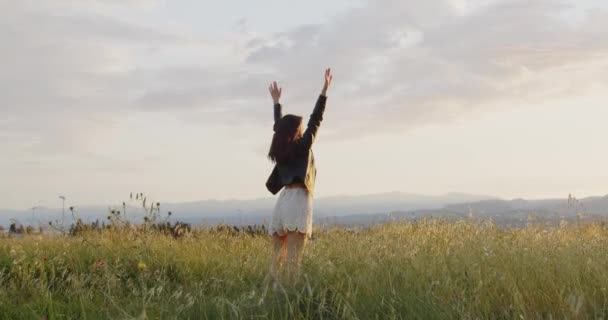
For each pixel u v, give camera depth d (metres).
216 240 11.70
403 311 5.63
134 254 9.76
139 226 12.82
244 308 5.74
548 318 5.32
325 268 6.68
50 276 8.57
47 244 10.70
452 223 10.95
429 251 8.34
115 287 7.45
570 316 5.16
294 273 6.66
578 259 6.74
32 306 6.45
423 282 6.20
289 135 7.81
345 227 11.91
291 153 7.78
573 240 8.98
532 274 6.25
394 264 7.00
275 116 8.48
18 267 8.07
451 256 7.29
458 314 5.47
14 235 12.54
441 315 5.40
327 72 8.09
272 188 8.12
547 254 7.18
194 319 5.79
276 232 7.88
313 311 5.70
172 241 11.23
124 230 12.35
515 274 6.25
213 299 6.05
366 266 6.89
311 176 7.87
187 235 12.09
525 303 5.63
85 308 6.33
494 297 5.89
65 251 9.56
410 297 5.75
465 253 7.31
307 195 7.80
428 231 10.33
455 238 9.47
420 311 5.49
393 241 9.03
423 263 6.89
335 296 5.86
